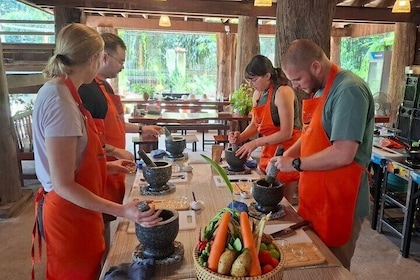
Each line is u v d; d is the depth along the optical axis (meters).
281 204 1.51
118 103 2.03
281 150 1.56
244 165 1.95
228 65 8.08
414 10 5.87
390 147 3.10
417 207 3.01
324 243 1.29
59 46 1.20
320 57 1.40
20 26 7.52
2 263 2.52
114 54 1.83
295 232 1.28
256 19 5.61
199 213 1.40
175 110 6.56
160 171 1.58
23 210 3.43
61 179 1.10
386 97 5.03
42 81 4.18
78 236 1.22
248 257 0.83
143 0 5.23
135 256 1.08
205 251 0.90
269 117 2.13
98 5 5.06
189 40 10.02
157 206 1.43
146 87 8.19
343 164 1.31
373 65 7.62
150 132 2.24
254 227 0.99
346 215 1.39
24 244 2.79
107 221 1.82
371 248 2.80
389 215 3.35
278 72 2.11
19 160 4.04
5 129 3.34
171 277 0.99
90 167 1.24
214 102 6.78
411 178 2.53
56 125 1.09
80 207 1.21
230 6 5.47
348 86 1.31
